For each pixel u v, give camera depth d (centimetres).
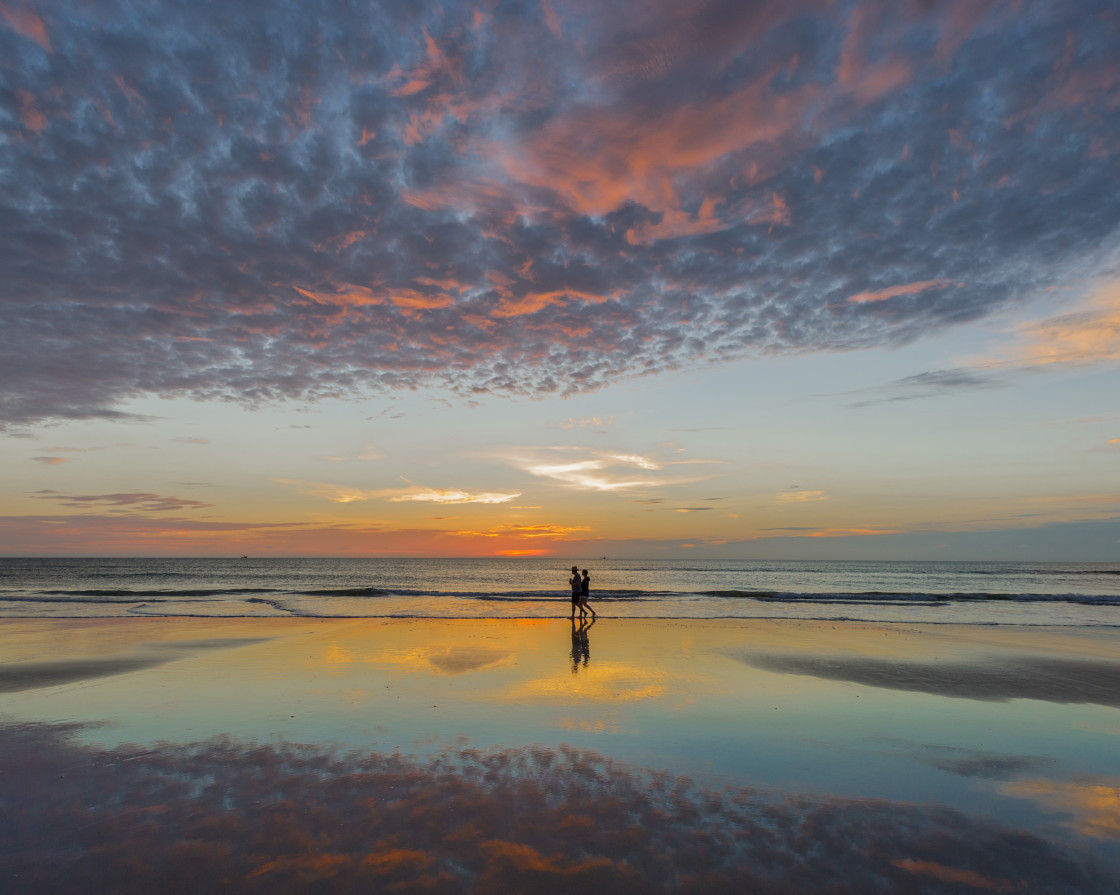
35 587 3853
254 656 1089
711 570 8875
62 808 455
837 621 1711
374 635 1368
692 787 501
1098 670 1016
